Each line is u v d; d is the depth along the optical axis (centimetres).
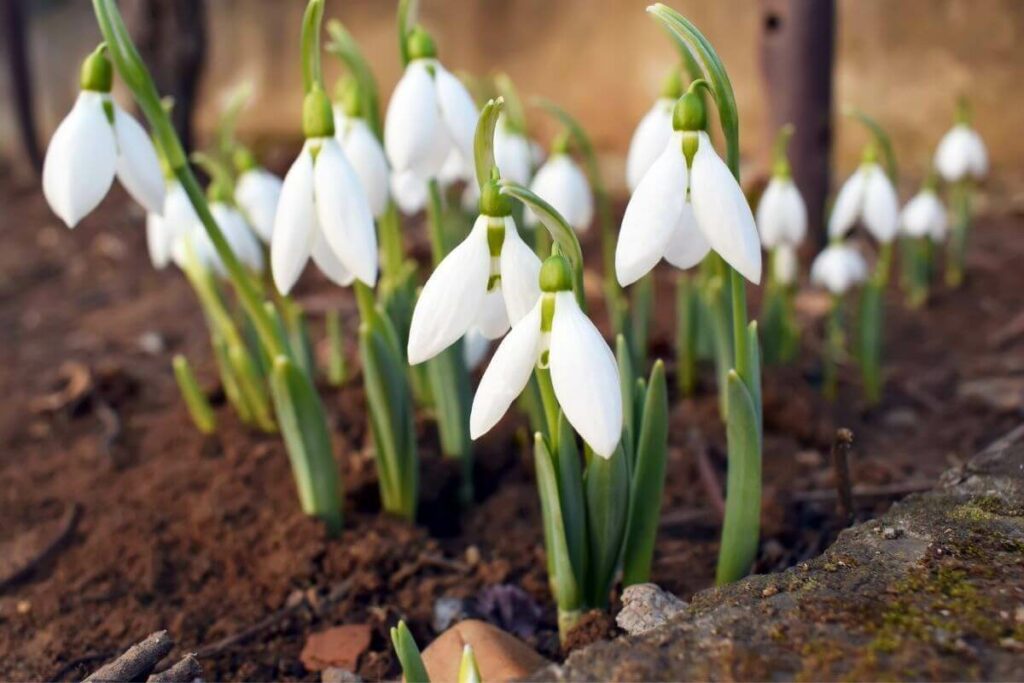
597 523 31
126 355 58
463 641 31
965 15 84
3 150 103
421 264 66
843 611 26
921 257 59
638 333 46
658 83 95
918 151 87
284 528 37
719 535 38
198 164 74
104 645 35
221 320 41
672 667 25
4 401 52
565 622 31
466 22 102
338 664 34
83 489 42
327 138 30
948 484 31
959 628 26
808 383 47
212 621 35
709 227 27
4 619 36
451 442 39
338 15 105
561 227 27
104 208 87
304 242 30
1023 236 70
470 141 33
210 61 109
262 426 43
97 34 110
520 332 26
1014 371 50
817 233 59
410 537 37
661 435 31
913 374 51
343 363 46
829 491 40
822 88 57
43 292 71
